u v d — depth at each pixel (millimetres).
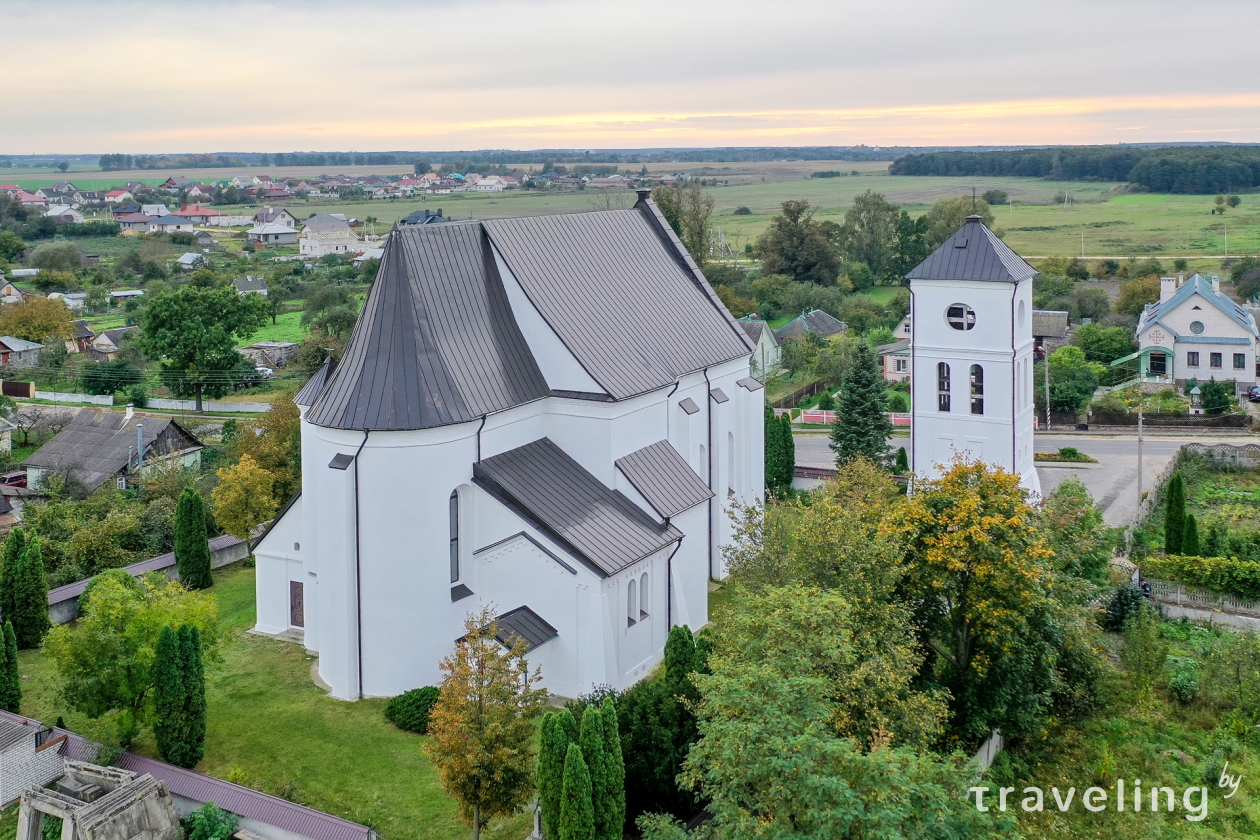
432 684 49156
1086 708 47844
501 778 35812
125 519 68312
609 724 35406
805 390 121750
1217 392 103688
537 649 48875
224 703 48250
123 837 36812
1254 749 45250
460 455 49125
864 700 36250
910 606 44031
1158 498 80625
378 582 47844
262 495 66188
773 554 46781
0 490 86062
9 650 46500
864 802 29234
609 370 54281
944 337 68375
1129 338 126562
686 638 41938
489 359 51750
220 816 37969
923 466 70375
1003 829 33438
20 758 41250
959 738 43000
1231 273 178875
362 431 46812
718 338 64500
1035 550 42469
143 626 42969
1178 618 58688
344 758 43906
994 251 66688
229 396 127875
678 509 53969
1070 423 102500
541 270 56000
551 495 51000
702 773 34156
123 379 130250
